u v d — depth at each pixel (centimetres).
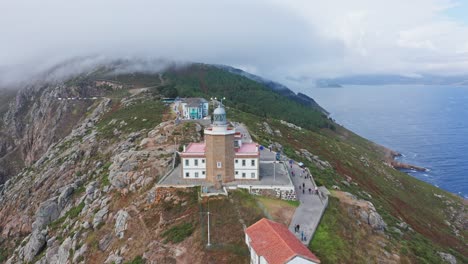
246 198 7594
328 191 8606
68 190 11431
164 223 7294
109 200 9188
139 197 8506
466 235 13250
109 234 8012
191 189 8062
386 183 15488
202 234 6600
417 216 12975
